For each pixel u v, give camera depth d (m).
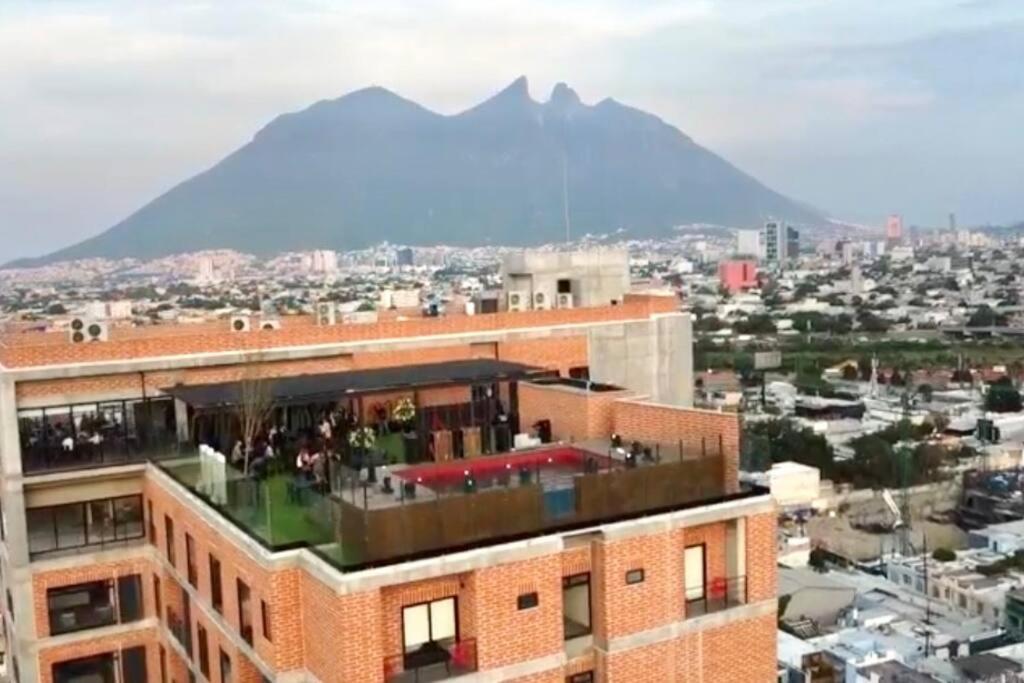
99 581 34.38
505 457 27.38
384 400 35.41
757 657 25.22
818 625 91.38
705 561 25.09
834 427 173.75
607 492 23.56
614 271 53.47
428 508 21.30
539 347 42.62
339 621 19.86
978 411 188.00
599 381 44.06
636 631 23.31
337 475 24.06
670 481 24.41
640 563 23.36
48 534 34.16
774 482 134.00
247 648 23.89
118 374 35.22
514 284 52.53
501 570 21.48
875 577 108.44
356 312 50.72
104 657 34.41
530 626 21.88
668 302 46.81
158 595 34.44
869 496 141.50
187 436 34.03
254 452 30.14
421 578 20.59
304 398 29.92
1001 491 137.88
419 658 21.17
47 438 34.31
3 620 39.56
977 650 84.94
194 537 28.30
